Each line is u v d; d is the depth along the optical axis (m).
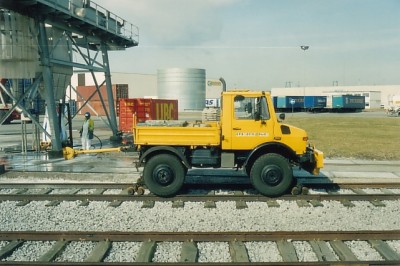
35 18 15.29
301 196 9.05
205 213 8.05
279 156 9.20
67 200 9.02
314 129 30.12
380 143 20.62
